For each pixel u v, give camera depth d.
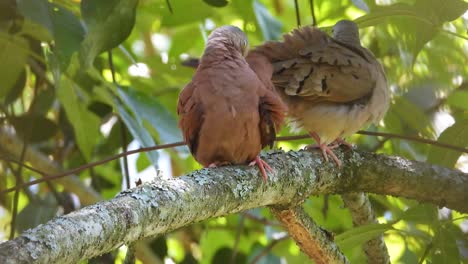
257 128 9.10
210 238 15.02
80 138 12.76
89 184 15.46
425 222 10.70
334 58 10.76
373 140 14.06
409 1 11.96
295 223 9.66
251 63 9.68
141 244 13.25
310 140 13.54
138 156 14.20
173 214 7.74
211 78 9.05
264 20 14.12
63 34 10.09
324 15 15.07
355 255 12.31
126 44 14.30
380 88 11.12
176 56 14.84
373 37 13.85
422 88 13.17
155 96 14.68
